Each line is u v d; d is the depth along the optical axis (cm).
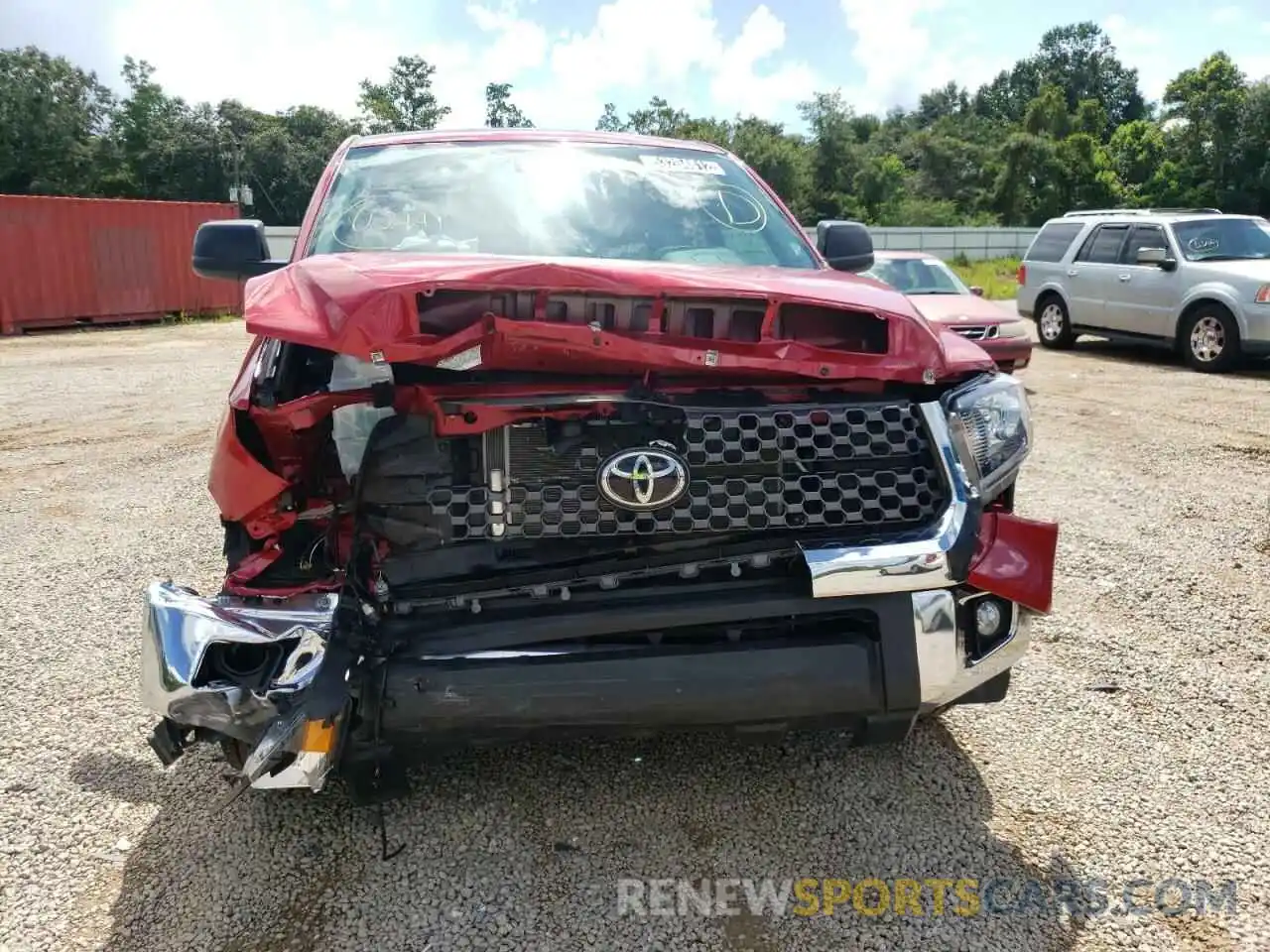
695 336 252
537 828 275
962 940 232
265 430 253
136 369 1280
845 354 254
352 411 274
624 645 235
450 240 345
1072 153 6475
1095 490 623
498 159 383
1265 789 292
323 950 229
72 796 293
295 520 259
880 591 238
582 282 238
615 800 288
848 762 309
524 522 241
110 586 472
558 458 242
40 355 1456
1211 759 309
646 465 236
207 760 314
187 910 243
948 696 248
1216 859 260
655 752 314
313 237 347
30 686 366
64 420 905
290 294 252
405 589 239
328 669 224
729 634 239
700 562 241
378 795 246
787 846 267
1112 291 1264
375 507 244
